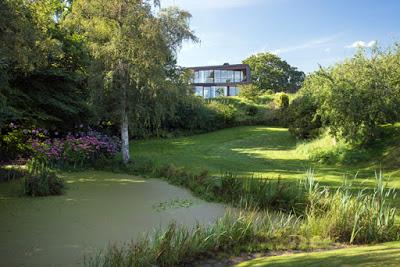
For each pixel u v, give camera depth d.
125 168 13.25
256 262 4.94
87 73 15.21
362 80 14.72
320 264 4.15
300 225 6.93
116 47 12.59
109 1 12.78
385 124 16.22
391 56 15.34
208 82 52.94
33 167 11.04
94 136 15.24
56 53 12.43
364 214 6.60
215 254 5.57
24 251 5.79
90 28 12.80
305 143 19.59
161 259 5.18
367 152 14.86
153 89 12.95
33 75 14.80
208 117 29.28
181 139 24.80
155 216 7.84
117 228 6.98
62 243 6.15
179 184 11.02
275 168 14.34
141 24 12.70
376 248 4.97
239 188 9.48
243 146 21.28
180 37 13.79
